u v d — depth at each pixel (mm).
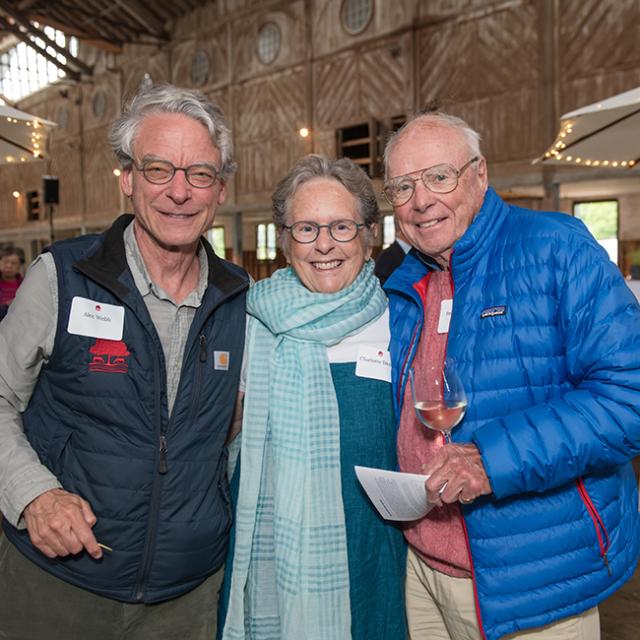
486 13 10648
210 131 1392
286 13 13805
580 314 1233
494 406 1306
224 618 1529
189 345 1393
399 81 11938
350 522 1527
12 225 23250
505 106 10531
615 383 1188
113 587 1345
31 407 1411
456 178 1417
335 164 1562
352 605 1504
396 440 1584
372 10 12258
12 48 22578
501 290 1327
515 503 1297
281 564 1493
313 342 1568
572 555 1293
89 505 1301
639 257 10992
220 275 1490
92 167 19625
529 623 1297
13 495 1230
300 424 1529
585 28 9547
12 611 1372
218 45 15406
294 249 1575
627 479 1400
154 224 1366
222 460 1469
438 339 1505
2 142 4723
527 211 1397
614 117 4070
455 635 1500
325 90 13219
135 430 1331
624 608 2740
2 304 5527
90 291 1344
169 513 1353
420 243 1486
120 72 18297
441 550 1452
